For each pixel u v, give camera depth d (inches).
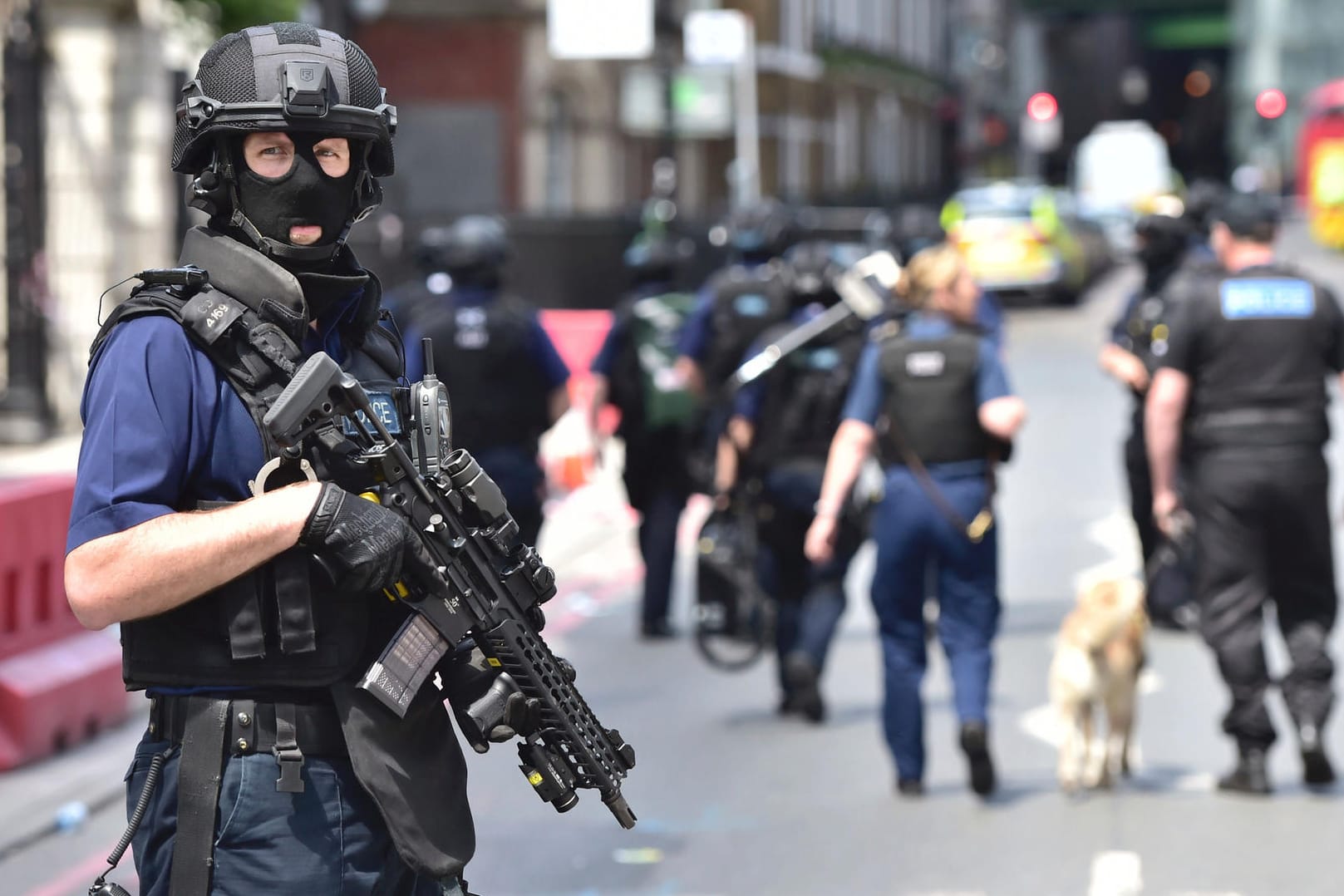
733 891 847.1
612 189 4793.3
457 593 432.8
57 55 2423.7
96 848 920.3
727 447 1213.7
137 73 2472.9
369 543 405.4
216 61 422.0
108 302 2450.8
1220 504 987.9
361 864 423.8
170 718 422.3
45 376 2331.4
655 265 1418.6
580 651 1413.6
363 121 425.4
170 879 415.8
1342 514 1005.8
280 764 414.9
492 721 438.0
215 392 415.5
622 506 2087.8
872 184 7199.8
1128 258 6648.6
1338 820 945.5
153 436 407.8
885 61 7805.1
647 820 967.6
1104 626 982.4
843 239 4131.4
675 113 3061.0
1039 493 2070.6
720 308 1299.2
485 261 1175.0
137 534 398.0
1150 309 1369.3
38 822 943.0
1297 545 994.1
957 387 970.1
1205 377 997.2
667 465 1439.5
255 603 412.2
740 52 3024.1
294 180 421.1
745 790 1022.4
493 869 884.0
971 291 999.0
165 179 2544.3
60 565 1120.8
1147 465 1392.7
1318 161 6569.9
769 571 1206.9
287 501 402.3
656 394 1407.5
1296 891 837.8
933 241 1381.6
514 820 971.3
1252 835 922.1
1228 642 992.2
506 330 1170.6
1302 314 989.2
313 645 412.5
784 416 1181.1
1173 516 1036.5
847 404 1178.0
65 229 2429.9
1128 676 995.3
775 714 1205.1
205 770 414.3
